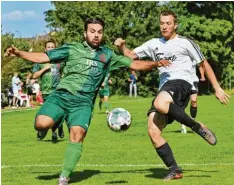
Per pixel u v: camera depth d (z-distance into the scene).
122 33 53.81
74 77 9.20
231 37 61.69
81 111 9.09
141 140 16.11
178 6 58.47
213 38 60.34
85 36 9.28
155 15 54.75
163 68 9.63
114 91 53.47
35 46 49.09
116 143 15.37
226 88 63.00
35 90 38.53
